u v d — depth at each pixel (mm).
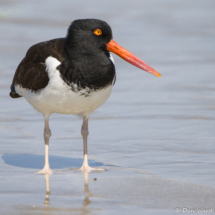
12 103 16469
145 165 10227
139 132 13133
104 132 13211
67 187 8586
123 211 7266
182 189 8328
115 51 10023
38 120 14562
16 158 10844
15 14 33125
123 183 8773
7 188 8492
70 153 11383
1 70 20422
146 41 28156
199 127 13602
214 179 9070
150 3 41031
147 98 17016
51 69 9422
